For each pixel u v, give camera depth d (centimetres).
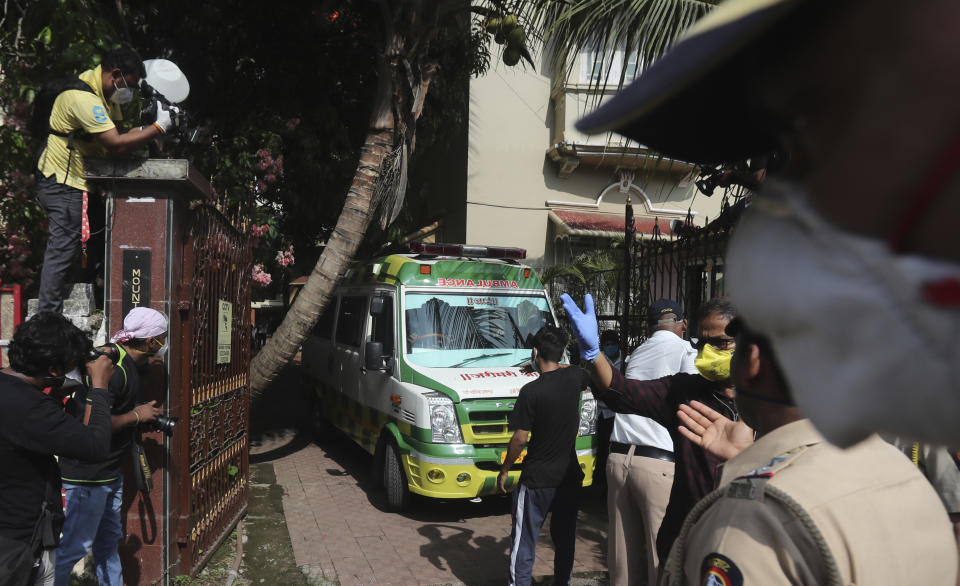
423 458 568
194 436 441
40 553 260
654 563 325
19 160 473
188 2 848
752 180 296
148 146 401
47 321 265
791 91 54
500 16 647
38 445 251
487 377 606
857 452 113
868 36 44
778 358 56
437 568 486
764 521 101
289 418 1082
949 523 113
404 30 669
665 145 82
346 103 1014
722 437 168
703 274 689
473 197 1340
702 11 381
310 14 921
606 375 262
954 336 40
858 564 96
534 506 386
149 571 395
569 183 1370
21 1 532
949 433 43
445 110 1106
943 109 39
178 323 409
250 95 936
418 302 675
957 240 40
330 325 901
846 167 46
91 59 470
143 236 396
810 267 49
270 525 573
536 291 742
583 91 1270
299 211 979
